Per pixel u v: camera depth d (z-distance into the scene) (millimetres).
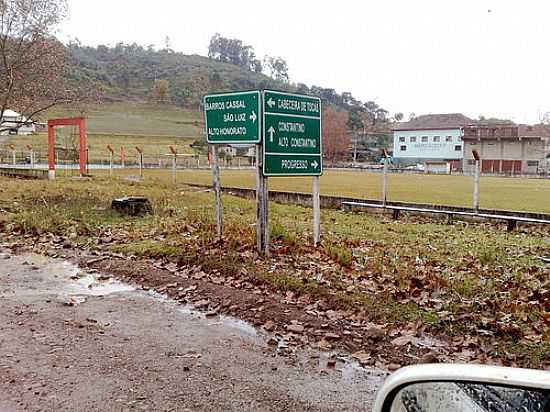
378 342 5145
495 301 6016
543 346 4855
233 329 5586
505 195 22938
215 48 150500
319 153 9242
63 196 17266
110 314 6031
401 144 85875
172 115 115125
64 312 6074
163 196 17891
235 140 8672
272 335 5406
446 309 5828
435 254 8922
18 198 16750
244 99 8461
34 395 4020
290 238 9406
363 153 85312
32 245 10000
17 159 46656
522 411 1588
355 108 117250
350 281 6977
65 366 4559
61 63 33500
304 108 8938
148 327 5609
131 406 3885
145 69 137625
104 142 76125
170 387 4199
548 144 61344
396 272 7371
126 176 31453
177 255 8422
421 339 5188
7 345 5004
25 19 30484
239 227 10648
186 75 134875
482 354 4801
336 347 5059
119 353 4871
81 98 35656
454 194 23141
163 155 59469
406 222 13875
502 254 9055
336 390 4203
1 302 6434
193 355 4855
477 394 1655
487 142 63500
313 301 6289
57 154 48188
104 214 13062
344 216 14875
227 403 3957
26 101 31922
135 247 9328
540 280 7145
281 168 8586
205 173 38594
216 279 7312
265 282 6945
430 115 90250
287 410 3875
